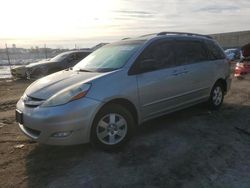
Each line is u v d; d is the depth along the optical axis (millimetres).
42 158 4402
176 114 6488
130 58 4848
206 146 4672
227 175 3756
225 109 6953
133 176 3770
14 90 12305
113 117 4449
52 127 3996
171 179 3678
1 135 5586
